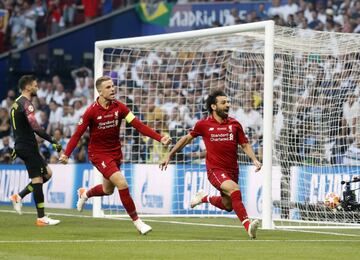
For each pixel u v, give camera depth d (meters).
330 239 15.69
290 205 21.77
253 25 19.16
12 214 23.41
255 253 12.41
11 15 40.03
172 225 19.72
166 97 27.97
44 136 18.08
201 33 20.80
